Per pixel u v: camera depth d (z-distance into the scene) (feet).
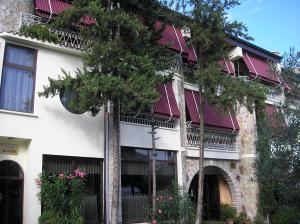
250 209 79.77
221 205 80.79
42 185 48.83
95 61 51.11
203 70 61.26
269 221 76.74
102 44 50.96
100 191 56.90
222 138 80.84
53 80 49.88
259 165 65.77
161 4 60.59
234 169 81.61
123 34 53.62
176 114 68.64
